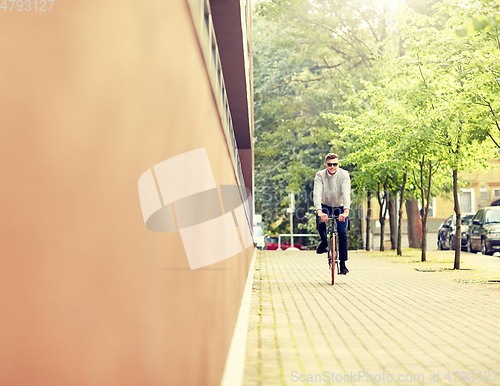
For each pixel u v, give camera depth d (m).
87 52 1.15
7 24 0.91
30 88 0.96
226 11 8.70
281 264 17.28
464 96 12.41
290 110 33.66
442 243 31.00
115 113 1.33
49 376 1.02
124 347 1.40
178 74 2.31
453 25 13.35
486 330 6.12
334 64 32.16
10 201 0.92
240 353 4.64
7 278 0.92
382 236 26.70
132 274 1.48
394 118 17.05
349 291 9.78
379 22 29.20
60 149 1.04
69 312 1.09
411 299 8.70
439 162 17.84
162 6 1.94
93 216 1.19
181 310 2.21
